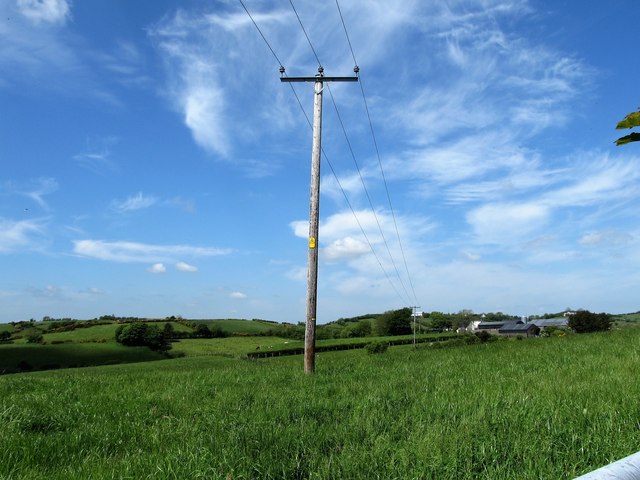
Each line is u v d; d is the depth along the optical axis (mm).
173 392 10633
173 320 148250
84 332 121000
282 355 90812
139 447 6219
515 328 152125
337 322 158250
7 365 82500
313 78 17297
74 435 6758
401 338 103000
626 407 5934
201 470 4727
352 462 4738
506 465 4422
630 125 3182
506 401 6816
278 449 5332
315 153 16766
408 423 6301
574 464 4352
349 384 10703
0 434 6602
